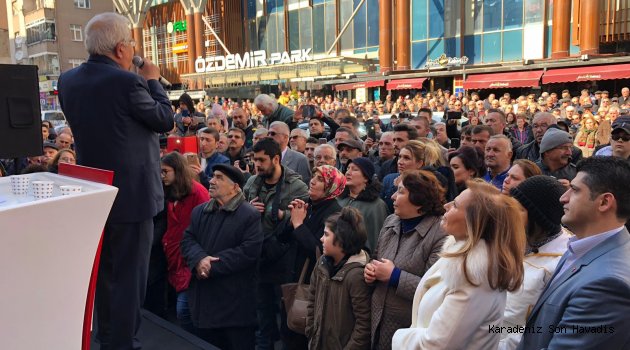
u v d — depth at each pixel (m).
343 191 4.34
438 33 26.83
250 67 32.28
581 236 1.93
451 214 2.13
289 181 4.38
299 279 3.69
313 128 7.29
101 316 2.61
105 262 2.54
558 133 4.52
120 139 2.45
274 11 34.38
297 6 32.97
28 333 1.38
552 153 4.52
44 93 35.06
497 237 1.97
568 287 1.83
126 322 2.54
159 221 4.50
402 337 2.19
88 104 2.45
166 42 43.38
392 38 27.42
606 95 15.84
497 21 25.05
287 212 4.20
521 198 2.36
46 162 6.07
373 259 3.18
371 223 3.90
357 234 3.01
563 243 2.32
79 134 2.50
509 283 1.95
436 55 27.00
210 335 4.04
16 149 2.13
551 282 1.98
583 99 15.19
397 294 2.77
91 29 2.54
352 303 2.95
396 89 25.61
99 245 1.59
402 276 2.76
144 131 2.56
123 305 2.53
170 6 42.59
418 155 4.41
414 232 2.96
